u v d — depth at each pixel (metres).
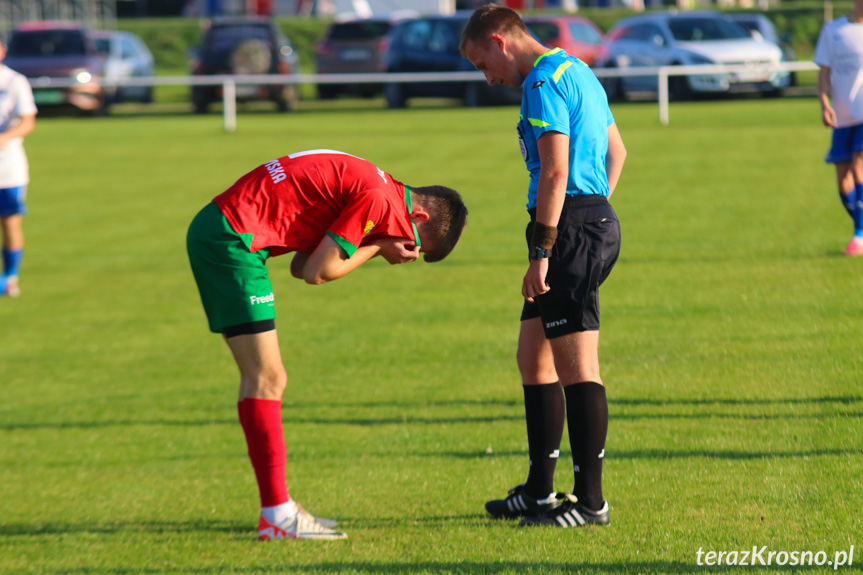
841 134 32.03
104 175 60.88
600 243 13.96
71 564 14.30
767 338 24.28
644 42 84.00
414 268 36.78
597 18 124.38
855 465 15.66
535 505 15.06
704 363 22.67
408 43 89.75
